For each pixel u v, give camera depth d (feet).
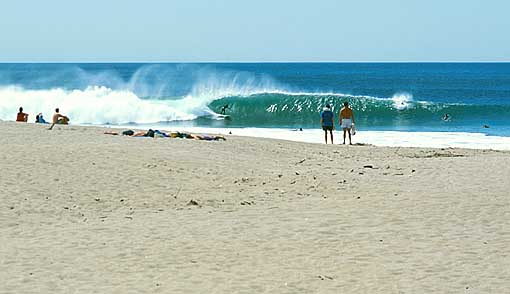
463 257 38.75
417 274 35.86
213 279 35.14
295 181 61.41
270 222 47.09
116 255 39.19
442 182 60.64
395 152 90.02
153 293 32.89
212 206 52.16
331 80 482.69
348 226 45.91
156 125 152.05
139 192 55.47
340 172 66.95
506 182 59.41
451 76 561.02
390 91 354.74
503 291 33.09
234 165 68.13
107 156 67.05
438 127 152.66
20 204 50.06
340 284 34.37
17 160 63.26
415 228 45.24
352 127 110.01
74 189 55.11
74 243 41.52
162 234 43.86
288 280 35.01
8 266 36.78
